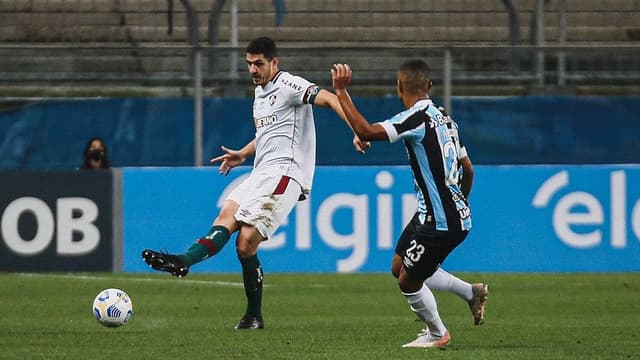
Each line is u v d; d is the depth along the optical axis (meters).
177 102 46.97
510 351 24.69
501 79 46.69
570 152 47.41
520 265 43.03
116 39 54.31
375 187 42.28
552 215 43.00
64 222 42.56
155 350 24.61
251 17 53.88
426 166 23.58
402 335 27.75
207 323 30.39
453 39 54.22
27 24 54.53
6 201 42.25
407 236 25.23
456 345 25.78
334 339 26.80
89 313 32.69
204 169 42.78
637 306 35.16
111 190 42.69
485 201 42.97
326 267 42.19
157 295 37.88
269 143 28.50
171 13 54.09
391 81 46.41
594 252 42.97
